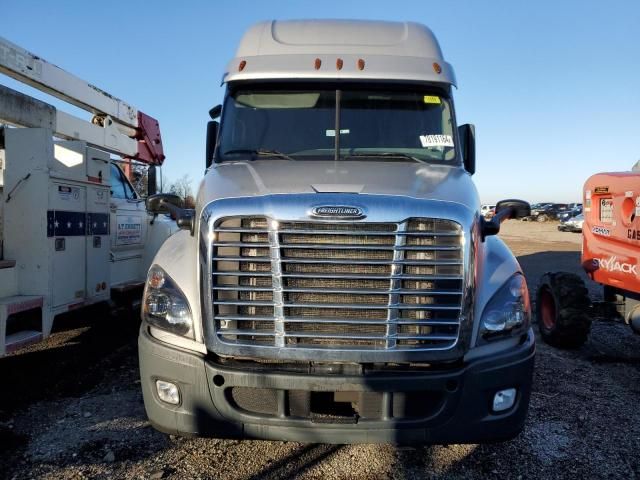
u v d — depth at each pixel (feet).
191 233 11.59
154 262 11.34
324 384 9.52
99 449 12.17
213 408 9.86
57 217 16.79
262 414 9.82
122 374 17.15
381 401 9.69
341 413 9.84
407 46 15.29
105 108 25.72
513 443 12.84
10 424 13.39
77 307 18.21
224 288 9.82
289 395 9.70
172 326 10.30
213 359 9.99
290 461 11.85
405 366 9.91
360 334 9.80
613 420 14.23
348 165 12.89
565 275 21.57
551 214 159.94
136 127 29.27
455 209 9.93
